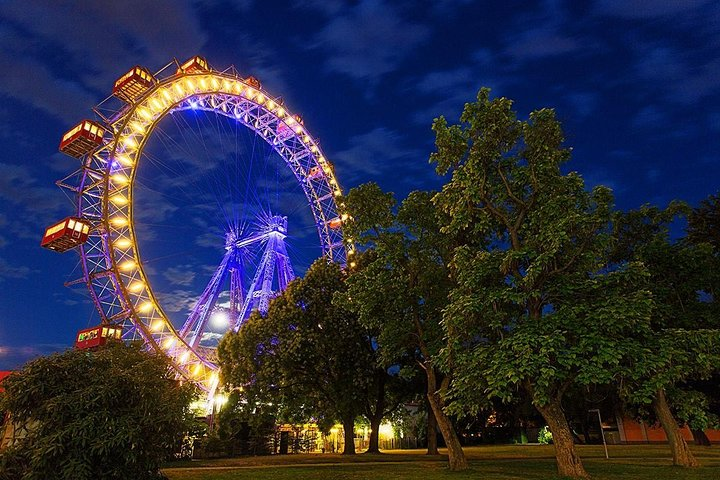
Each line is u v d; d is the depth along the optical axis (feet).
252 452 139.85
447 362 60.59
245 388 120.06
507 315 59.72
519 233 66.23
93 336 153.89
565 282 57.93
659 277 83.15
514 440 221.87
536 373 52.01
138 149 170.60
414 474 67.82
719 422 65.31
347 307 82.58
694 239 104.73
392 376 122.52
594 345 52.21
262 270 219.00
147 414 40.78
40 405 39.27
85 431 36.86
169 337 164.96
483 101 65.26
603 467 72.43
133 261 161.07
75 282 162.09
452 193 65.00
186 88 189.16
